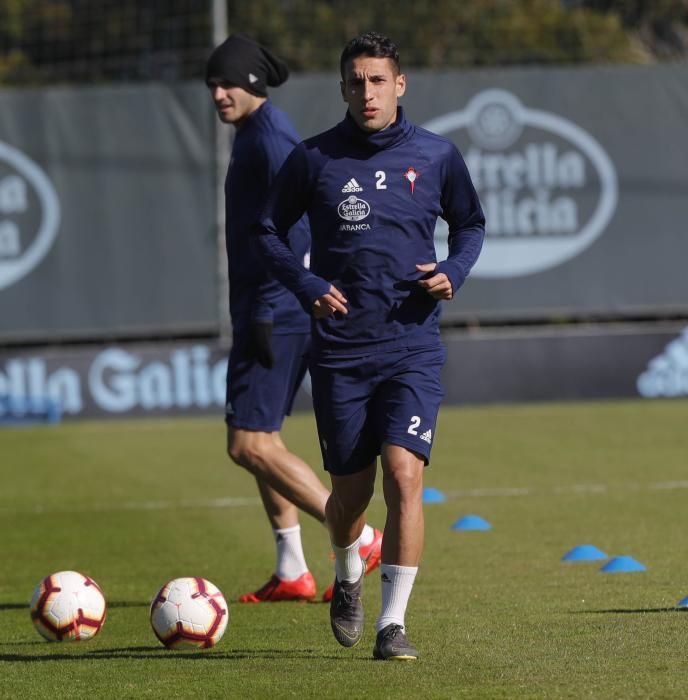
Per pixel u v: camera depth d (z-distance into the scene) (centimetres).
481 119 6494
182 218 6397
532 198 6525
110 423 6316
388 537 1777
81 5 9419
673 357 6625
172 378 6425
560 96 6525
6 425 6338
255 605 2386
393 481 1775
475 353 6538
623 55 9106
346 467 1844
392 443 1786
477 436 5325
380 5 9206
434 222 1848
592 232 6550
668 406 6312
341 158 1827
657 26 9344
